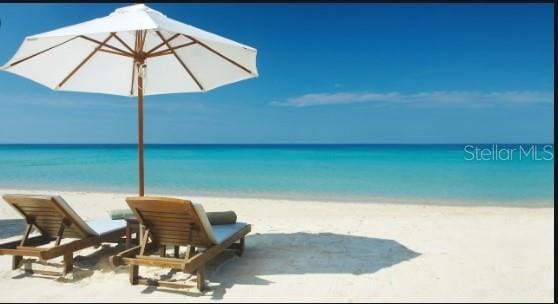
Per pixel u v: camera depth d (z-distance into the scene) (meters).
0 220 8.14
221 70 5.84
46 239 4.84
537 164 30.11
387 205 11.23
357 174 22.25
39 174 21.00
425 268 4.91
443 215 9.16
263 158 39.44
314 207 10.59
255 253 5.62
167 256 5.42
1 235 6.86
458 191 15.15
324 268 4.91
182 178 19.64
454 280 4.47
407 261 5.21
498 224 7.77
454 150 60.34
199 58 5.75
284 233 6.95
